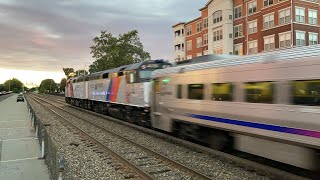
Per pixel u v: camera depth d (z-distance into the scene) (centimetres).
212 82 1160
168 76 1518
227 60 1091
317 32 3912
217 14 4909
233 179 902
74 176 959
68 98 4788
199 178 909
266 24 4116
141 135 1698
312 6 3888
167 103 1523
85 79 3597
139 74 2048
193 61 1388
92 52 5500
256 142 961
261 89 922
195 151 1259
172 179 912
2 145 1407
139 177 942
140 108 2055
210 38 5069
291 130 816
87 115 2934
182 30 6094
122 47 5434
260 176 916
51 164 904
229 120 1065
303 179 836
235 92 1034
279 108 853
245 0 4459
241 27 4562
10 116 2884
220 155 1133
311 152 785
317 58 752
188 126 1384
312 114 758
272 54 891
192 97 1300
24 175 935
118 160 1148
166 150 1306
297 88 802
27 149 1320
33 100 6681
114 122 2327
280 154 871
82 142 1517
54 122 2344
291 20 3741
